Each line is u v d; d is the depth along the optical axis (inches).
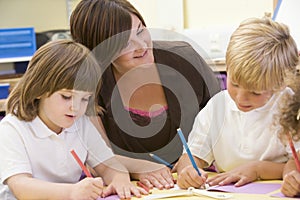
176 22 101.5
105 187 44.8
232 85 45.0
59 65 42.3
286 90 43.6
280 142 47.7
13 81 98.6
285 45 45.3
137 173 46.5
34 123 45.8
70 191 40.2
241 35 45.6
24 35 105.8
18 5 116.7
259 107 46.6
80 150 47.3
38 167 45.8
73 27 45.1
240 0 97.3
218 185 43.1
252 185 42.9
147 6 103.1
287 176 39.3
